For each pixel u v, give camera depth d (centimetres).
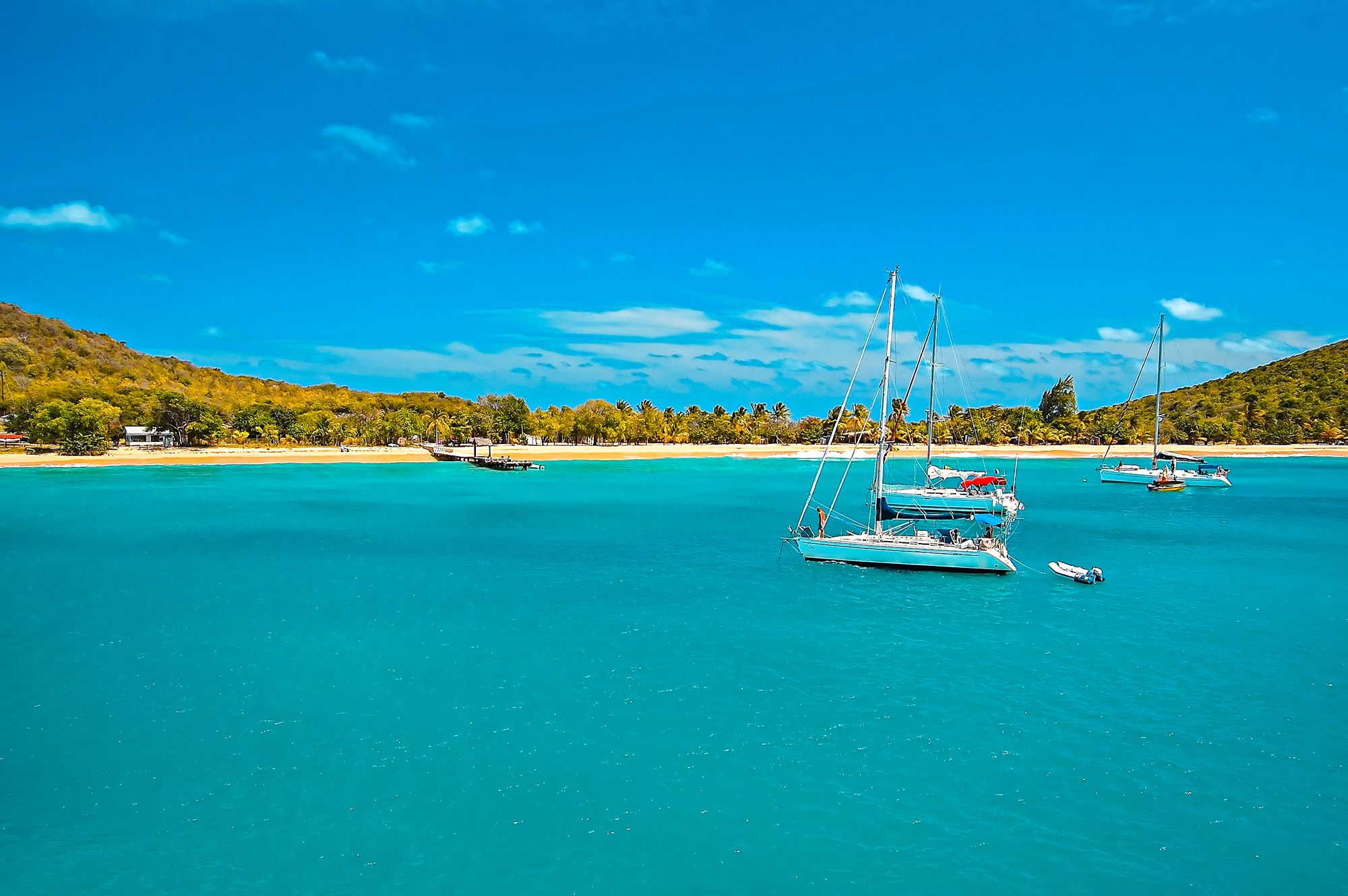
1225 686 3844
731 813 2706
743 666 4081
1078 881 2378
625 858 2462
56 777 2900
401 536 8012
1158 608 5244
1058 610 5175
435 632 4625
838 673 3981
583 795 2808
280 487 12538
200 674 3906
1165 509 10488
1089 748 3184
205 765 2994
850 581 5938
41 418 16012
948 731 3325
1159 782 2927
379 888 2316
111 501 10456
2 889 2289
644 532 8369
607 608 5184
